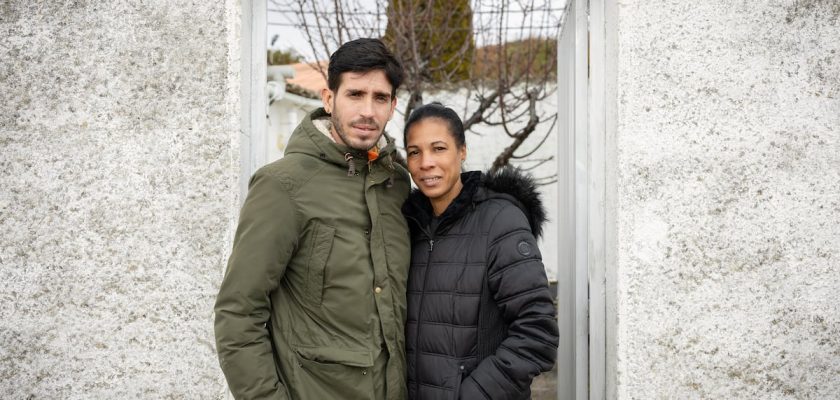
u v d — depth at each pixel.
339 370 1.50
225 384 1.70
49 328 1.71
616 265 1.71
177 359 1.70
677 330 1.69
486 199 1.69
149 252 1.71
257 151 1.90
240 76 1.73
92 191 1.72
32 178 1.73
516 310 1.54
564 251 2.82
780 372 1.69
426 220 1.69
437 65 5.93
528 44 5.77
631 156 1.70
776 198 1.70
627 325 1.69
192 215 1.71
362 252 1.55
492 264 1.59
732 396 1.69
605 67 1.86
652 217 1.70
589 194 1.93
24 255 1.72
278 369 1.54
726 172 1.70
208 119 1.71
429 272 1.66
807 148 1.70
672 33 1.71
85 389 1.71
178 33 1.72
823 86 1.71
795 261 1.69
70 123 1.73
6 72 1.74
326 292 1.53
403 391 1.61
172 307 1.71
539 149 6.75
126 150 1.72
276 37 5.06
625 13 1.71
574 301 2.29
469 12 5.50
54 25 1.73
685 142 1.70
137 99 1.72
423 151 1.64
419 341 1.62
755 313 1.69
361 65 1.55
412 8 4.94
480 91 6.36
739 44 1.71
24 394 1.72
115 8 1.73
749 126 1.70
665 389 1.69
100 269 1.71
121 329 1.71
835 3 1.71
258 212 1.47
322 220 1.53
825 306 1.69
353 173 1.60
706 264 1.69
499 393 1.51
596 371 1.88
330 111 1.69
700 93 1.71
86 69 1.73
